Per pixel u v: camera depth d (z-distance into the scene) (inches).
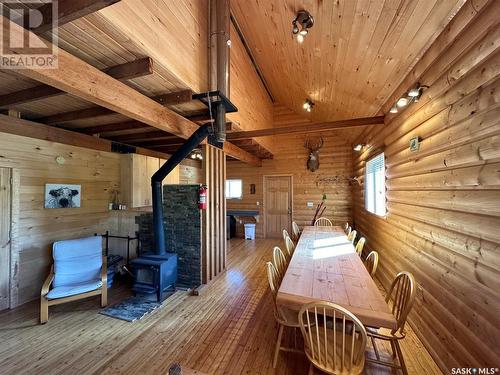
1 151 111.4
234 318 103.6
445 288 70.1
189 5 100.8
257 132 159.6
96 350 82.7
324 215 263.4
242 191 294.0
